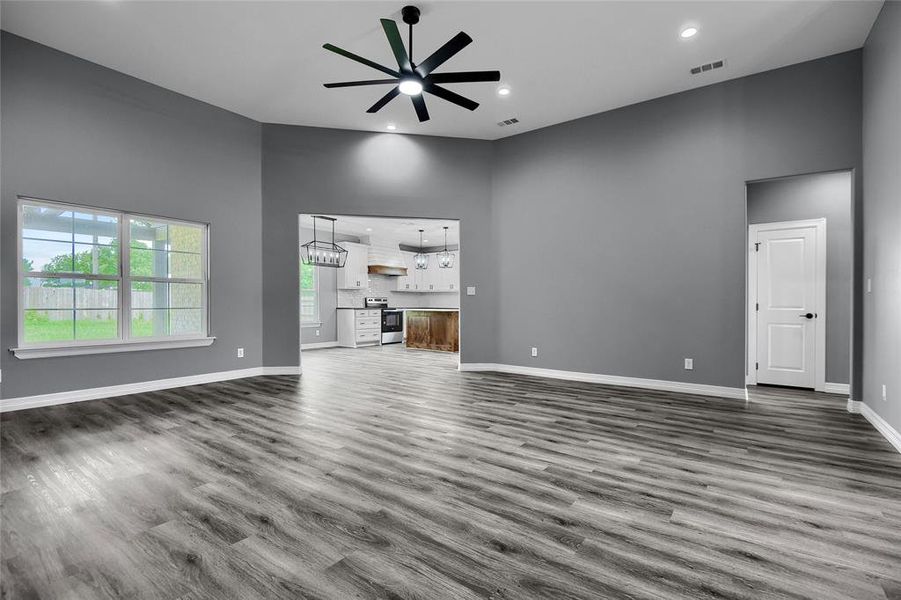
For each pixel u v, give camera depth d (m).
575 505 2.11
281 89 4.71
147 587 1.50
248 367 5.52
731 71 4.29
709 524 1.93
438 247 12.18
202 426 3.39
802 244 4.98
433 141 5.95
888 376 3.16
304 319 9.59
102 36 3.75
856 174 3.88
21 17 3.48
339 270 10.13
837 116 3.97
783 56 4.02
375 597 1.45
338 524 1.92
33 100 3.83
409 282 11.70
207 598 1.44
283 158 5.64
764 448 2.91
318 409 3.93
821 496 2.20
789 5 3.31
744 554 1.71
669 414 3.77
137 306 4.64
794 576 1.57
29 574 1.56
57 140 3.97
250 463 2.62
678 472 2.51
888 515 2.01
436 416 3.70
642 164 4.93
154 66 4.25
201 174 5.02
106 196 4.27
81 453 2.78
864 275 3.78
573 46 3.87
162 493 2.22
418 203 5.89
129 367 4.51
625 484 2.34
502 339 6.00
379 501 2.14
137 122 4.49
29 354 3.81
